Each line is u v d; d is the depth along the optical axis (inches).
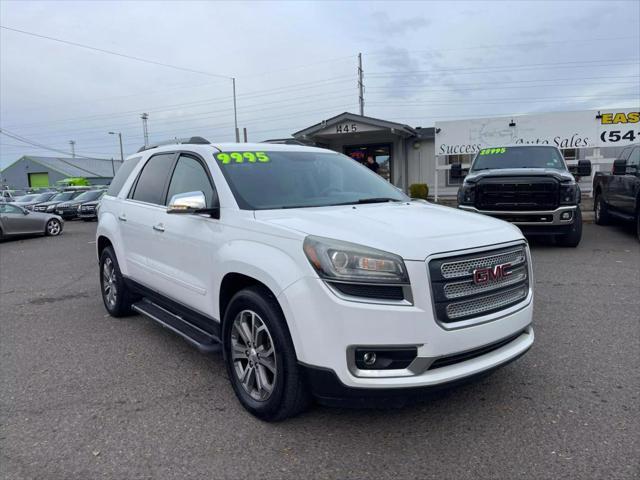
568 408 135.8
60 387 157.8
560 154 416.2
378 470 111.5
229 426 131.8
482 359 123.0
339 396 115.9
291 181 163.9
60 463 116.8
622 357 168.4
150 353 186.2
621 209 429.7
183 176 177.3
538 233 357.1
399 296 113.6
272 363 129.0
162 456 118.8
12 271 385.1
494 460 113.7
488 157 423.5
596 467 109.7
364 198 168.1
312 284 115.6
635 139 612.7
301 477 109.9
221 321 147.9
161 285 182.4
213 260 147.3
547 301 236.2
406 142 808.9
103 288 241.8
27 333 213.9
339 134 776.3
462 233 126.3
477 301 122.9
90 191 1005.2
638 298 236.8
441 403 140.8
